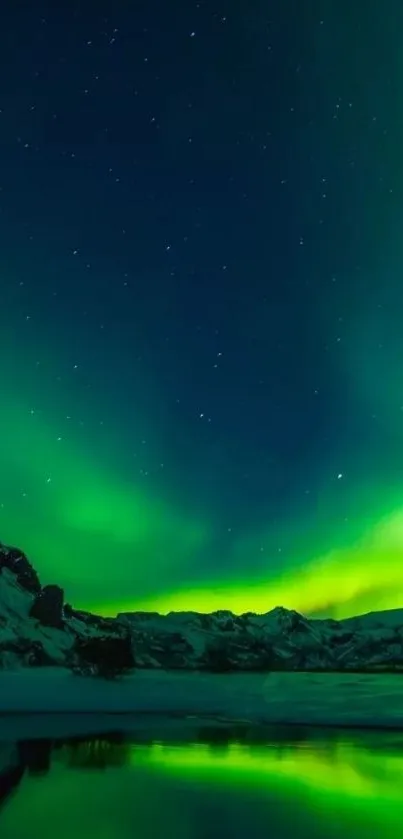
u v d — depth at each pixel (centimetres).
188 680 4806
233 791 1412
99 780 1514
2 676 4453
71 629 5450
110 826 1127
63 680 4519
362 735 2516
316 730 2711
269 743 2228
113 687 4462
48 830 1102
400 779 1552
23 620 5362
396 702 3872
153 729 2681
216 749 2047
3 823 1141
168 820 1170
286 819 1187
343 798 1357
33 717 3269
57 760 1775
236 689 4550
